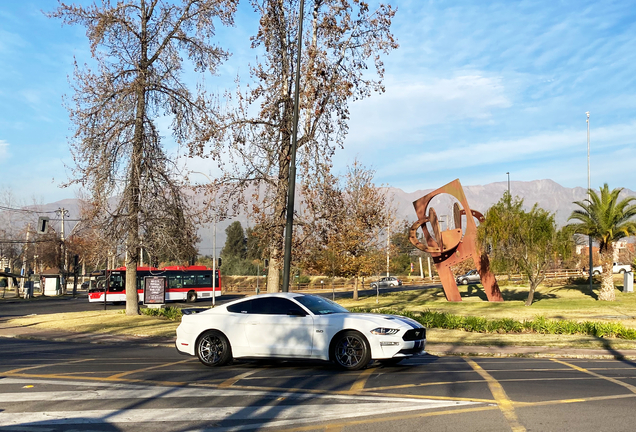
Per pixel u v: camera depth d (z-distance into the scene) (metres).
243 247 110.19
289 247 17.20
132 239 25.94
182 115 26.58
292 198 17.33
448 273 40.31
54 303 50.94
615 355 13.38
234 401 7.82
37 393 8.62
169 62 26.56
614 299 39.00
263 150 21.67
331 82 21.39
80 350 16.09
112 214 25.58
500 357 13.68
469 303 37.88
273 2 21.53
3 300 56.53
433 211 40.62
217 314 11.48
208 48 26.75
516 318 26.27
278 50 22.19
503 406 7.18
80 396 8.33
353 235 43.97
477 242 38.31
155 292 30.00
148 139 26.17
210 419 6.84
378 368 10.85
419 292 51.81
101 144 25.39
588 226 40.12
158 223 26.17
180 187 27.12
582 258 65.94
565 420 6.44
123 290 48.03
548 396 7.80
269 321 10.93
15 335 21.53
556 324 18.89
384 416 6.80
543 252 35.22
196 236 28.53
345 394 8.14
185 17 26.11
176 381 9.55
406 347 10.21
